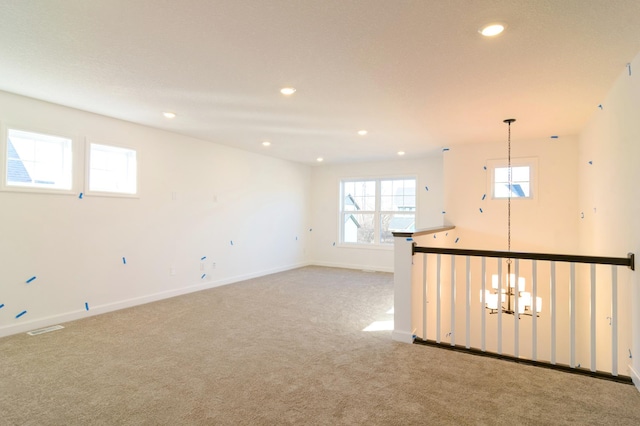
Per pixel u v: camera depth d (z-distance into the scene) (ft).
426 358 8.88
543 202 15.66
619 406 6.64
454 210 17.44
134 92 10.37
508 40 7.03
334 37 7.00
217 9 6.04
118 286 13.51
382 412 6.43
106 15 6.28
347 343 9.96
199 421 6.17
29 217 11.10
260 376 7.89
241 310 13.42
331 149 19.11
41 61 8.27
